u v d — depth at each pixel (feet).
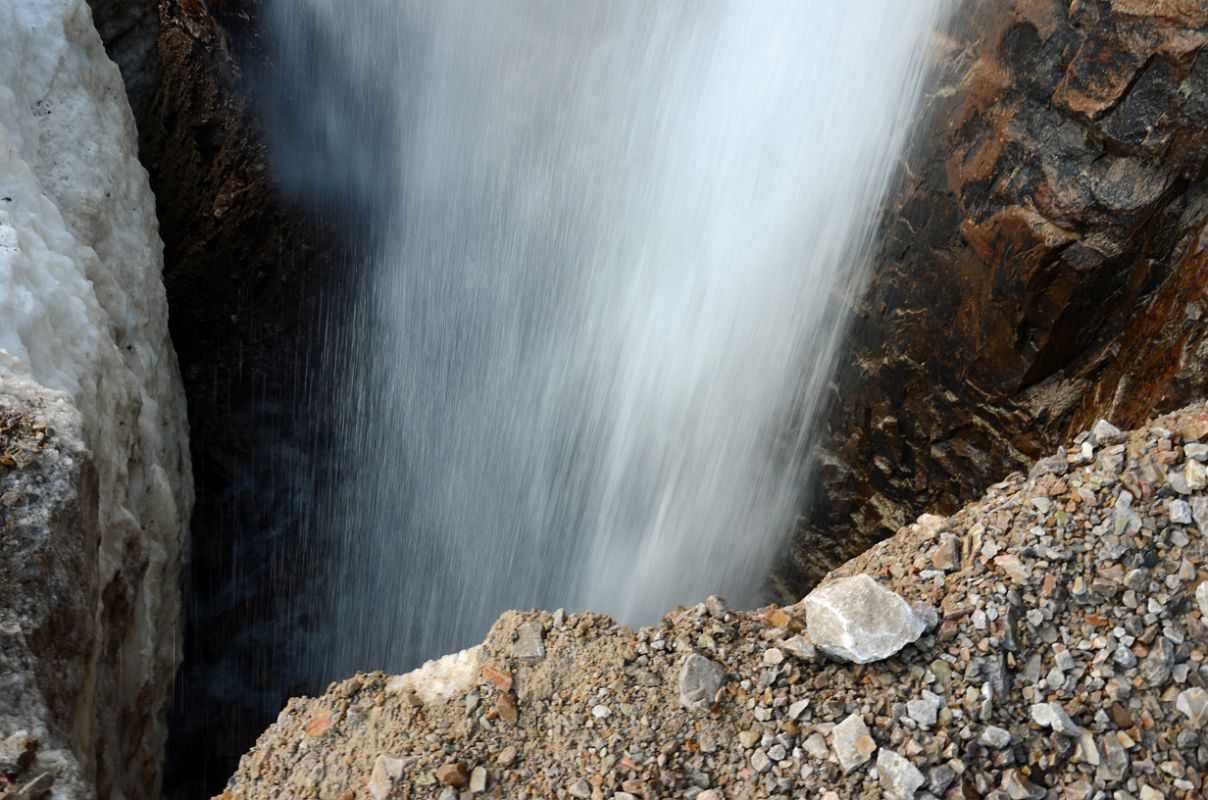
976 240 22.56
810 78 26.91
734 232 29.71
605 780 13.66
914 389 25.07
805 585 28.76
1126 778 12.79
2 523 13.52
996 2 21.75
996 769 13.07
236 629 37.88
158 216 35.53
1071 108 20.38
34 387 15.26
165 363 27.12
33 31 23.06
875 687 14.06
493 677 15.35
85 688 14.08
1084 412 21.48
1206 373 18.21
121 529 18.75
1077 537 14.79
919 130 24.03
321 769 14.82
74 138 23.47
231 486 38.09
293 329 38.58
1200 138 18.93
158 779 20.99
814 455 28.17
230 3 35.32
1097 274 20.74
